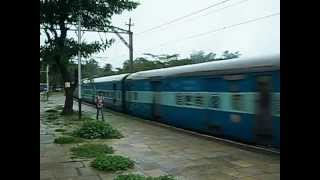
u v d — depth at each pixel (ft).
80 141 48.73
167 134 55.42
